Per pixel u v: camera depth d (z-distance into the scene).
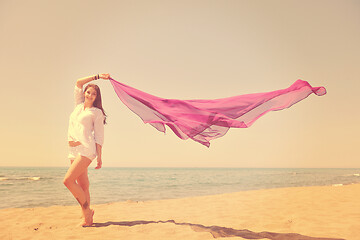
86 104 3.76
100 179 24.58
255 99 3.84
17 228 3.69
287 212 4.72
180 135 3.71
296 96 3.76
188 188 14.01
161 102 3.86
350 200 6.16
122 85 3.95
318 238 2.96
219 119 3.61
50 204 7.36
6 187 13.53
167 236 3.16
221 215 4.61
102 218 4.46
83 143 3.52
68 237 3.15
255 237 3.06
